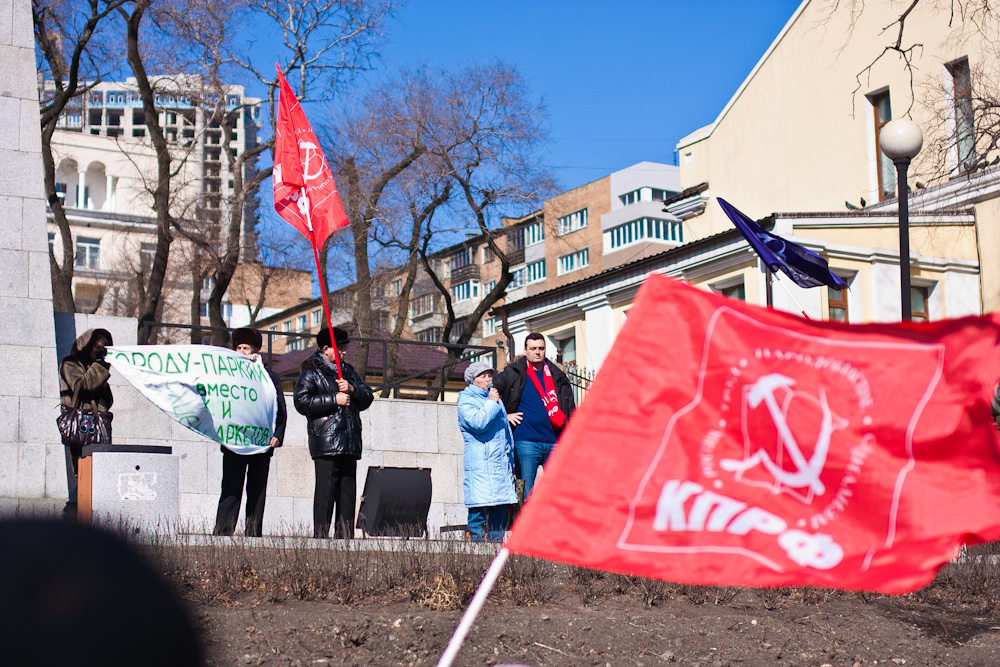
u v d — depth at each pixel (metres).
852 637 6.70
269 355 13.84
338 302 43.97
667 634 6.51
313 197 10.63
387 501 10.30
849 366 3.14
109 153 58.44
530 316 27.31
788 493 3.05
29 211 12.10
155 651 0.76
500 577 7.18
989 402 3.12
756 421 3.08
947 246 21.50
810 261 12.18
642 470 3.04
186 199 31.73
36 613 0.73
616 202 60.59
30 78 12.41
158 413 12.70
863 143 23.89
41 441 11.62
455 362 15.78
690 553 2.99
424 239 31.56
